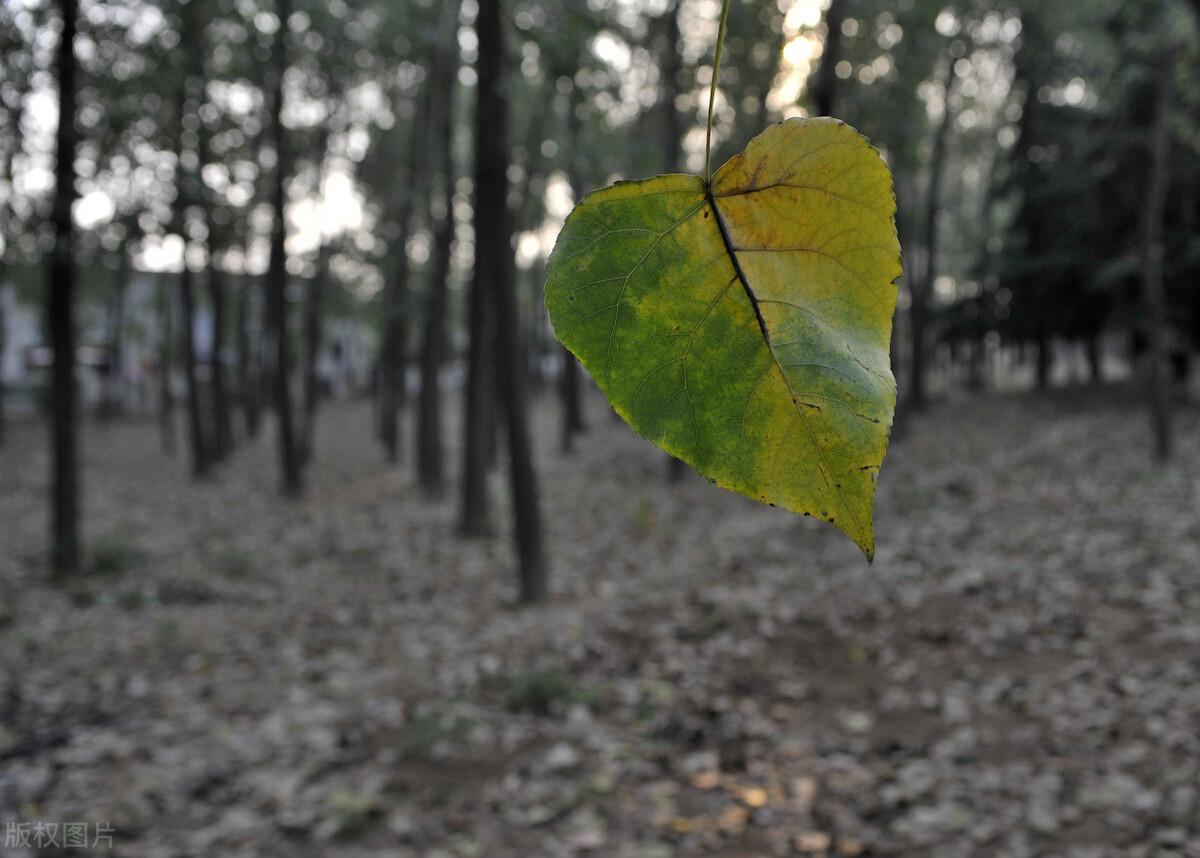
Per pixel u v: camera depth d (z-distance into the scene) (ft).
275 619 30.58
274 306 59.16
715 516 44.27
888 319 0.95
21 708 22.06
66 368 36.91
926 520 39.17
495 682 23.18
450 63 53.01
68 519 36.88
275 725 20.81
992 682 21.26
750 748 18.80
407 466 75.10
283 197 58.49
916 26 51.29
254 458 83.61
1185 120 47.73
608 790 17.25
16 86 31.81
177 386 140.15
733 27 43.83
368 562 38.99
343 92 64.54
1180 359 67.72
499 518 48.11
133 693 23.17
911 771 17.19
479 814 16.51
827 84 41.06
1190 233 60.03
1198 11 43.62
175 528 48.88
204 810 16.74
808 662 23.79
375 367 106.52
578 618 28.89
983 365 92.73
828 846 14.80
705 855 14.76
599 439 81.15
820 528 38.99
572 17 29.48
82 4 32.94
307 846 15.49
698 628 26.99
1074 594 26.61
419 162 66.18
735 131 52.70
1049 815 15.10
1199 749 16.49
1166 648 21.72
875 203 0.95
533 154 63.72
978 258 82.38
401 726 20.59
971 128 89.76
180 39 42.16
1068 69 69.92
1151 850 13.69
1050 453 50.65
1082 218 65.67
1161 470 42.22
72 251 35.86
